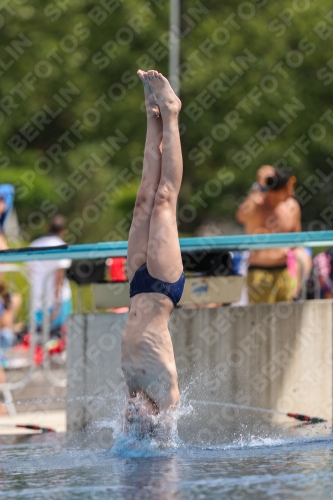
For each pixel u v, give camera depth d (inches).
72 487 516.7
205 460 615.2
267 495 464.4
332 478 511.5
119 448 709.3
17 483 543.8
